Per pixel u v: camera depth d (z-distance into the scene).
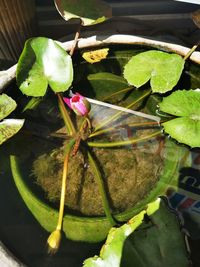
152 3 0.95
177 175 0.63
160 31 0.92
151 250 0.52
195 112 0.65
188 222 0.57
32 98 0.71
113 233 0.53
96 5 0.72
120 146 0.66
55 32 0.99
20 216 0.59
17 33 0.84
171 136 0.64
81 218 0.58
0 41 0.84
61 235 0.57
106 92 0.72
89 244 0.57
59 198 0.61
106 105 0.70
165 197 0.60
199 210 0.58
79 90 0.72
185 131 0.63
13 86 0.69
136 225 0.54
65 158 0.62
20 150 0.65
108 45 0.72
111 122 0.69
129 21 0.93
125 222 0.58
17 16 0.80
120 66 0.75
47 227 0.58
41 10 0.95
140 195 0.61
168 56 0.69
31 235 0.57
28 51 0.68
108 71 0.74
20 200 0.60
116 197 0.61
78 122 0.69
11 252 0.53
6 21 0.79
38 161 0.64
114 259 0.51
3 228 0.57
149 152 0.65
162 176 0.63
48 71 0.68
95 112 0.70
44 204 0.59
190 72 0.71
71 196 0.61
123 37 0.71
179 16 0.96
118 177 0.63
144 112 0.70
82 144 0.66
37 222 0.58
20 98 0.70
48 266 0.54
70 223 0.57
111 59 0.74
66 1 0.71
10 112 0.64
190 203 0.59
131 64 0.70
